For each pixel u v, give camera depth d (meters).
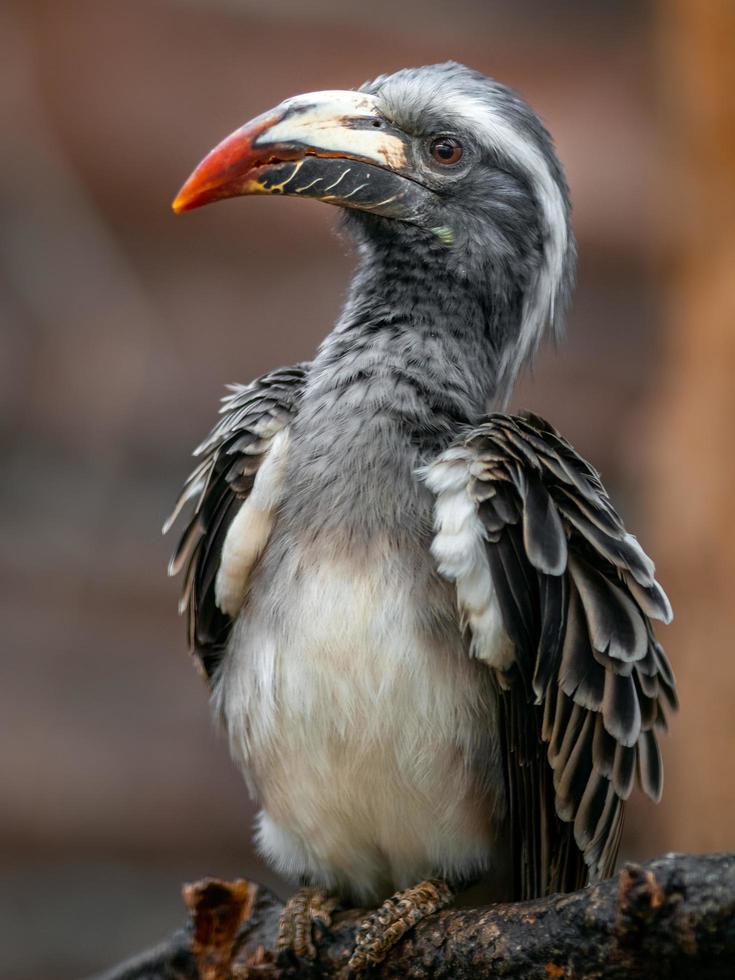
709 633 12.20
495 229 7.34
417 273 7.23
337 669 6.27
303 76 16.05
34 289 15.44
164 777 14.66
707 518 12.33
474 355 7.23
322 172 7.24
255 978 6.52
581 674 6.37
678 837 12.16
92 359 15.34
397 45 16.14
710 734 12.06
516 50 16.16
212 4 15.93
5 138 15.52
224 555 6.69
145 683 14.88
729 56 12.56
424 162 7.30
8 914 14.45
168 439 15.39
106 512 15.17
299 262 15.83
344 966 6.38
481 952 5.64
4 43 15.52
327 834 6.64
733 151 12.64
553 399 15.57
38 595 14.92
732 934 4.77
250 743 6.70
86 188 15.67
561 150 15.75
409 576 6.30
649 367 15.17
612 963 5.13
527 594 6.32
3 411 15.10
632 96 15.93
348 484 6.48
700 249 12.80
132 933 14.54
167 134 15.75
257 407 6.89
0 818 14.37
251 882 6.78
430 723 6.29
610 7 16.22
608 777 6.54
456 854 6.56
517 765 6.38
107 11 15.75
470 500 6.27
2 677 14.62
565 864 6.74
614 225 15.66
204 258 15.79
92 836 14.56
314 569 6.36
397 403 6.72
